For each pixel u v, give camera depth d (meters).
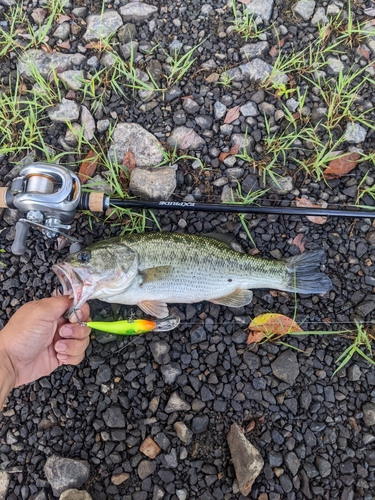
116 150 0.50
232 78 0.51
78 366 0.46
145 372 0.46
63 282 0.40
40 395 0.46
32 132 0.49
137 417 0.45
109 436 0.45
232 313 0.47
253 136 0.50
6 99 0.49
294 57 0.50
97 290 0.41
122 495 0.44
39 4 0.52
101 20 0.51
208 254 0.44
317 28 0.52
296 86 0.51
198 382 0.46
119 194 0.48
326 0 0.52
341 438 0.45
